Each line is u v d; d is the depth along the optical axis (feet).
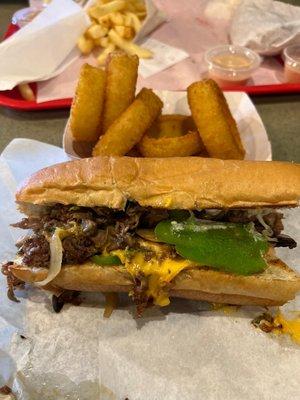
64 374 0.67
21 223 0.76
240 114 1.04
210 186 0.70
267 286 0.71
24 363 0.68
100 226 0.73
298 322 0.73
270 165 0.73
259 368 0.68
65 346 0.70
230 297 0.74
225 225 0.73
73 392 0.66
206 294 0.75
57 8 1.29
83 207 0.73
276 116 1.15
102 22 1.32
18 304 0.76
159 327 0.73
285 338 0.71
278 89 1.20
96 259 0.72
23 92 1.16
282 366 0.68
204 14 1.49
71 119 0.90
